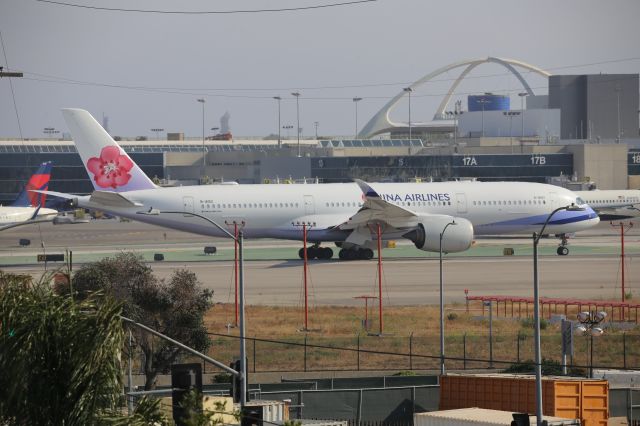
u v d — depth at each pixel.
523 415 111.75
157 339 185.12
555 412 138.50
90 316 94.00
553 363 184.00
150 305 187.50
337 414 151.12
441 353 172.25
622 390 153.38
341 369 187.75
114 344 93.00
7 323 93.06
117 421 92.25
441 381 151.12
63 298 96.69
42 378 91.62
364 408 152.00
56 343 92.25
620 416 153.25
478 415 131.75
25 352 91.38
